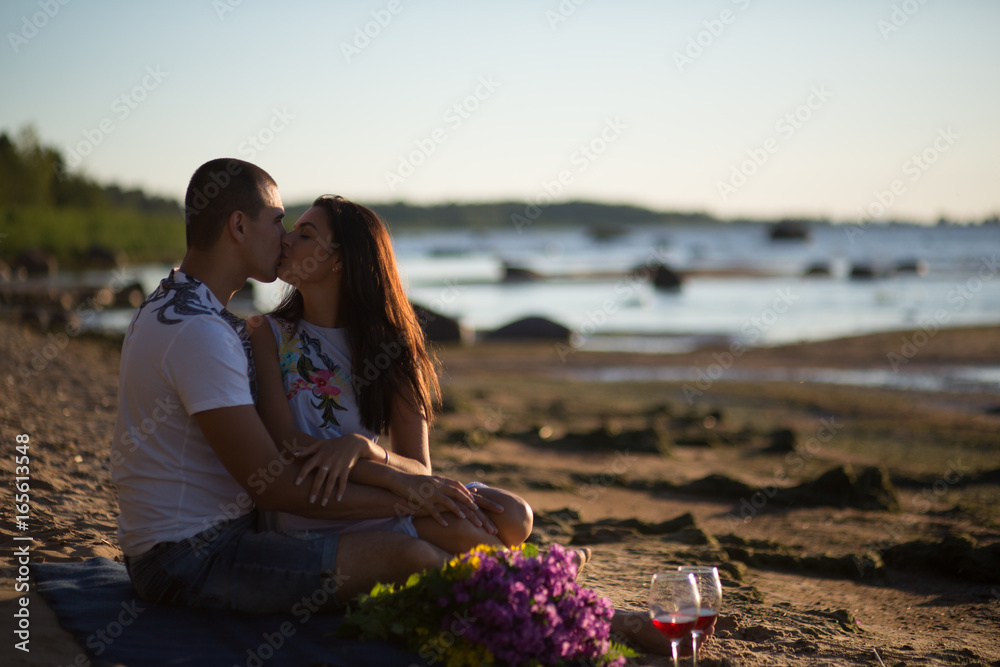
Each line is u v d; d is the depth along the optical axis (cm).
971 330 2412
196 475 298
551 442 984
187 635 281
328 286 330
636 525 573
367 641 279
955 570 506
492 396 1435
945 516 668
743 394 1541
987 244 9919
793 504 702
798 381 1717
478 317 3616
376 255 333
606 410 1319
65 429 655
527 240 15050
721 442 1055
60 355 1138
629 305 3903
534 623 261
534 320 2714
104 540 402
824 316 3212
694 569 273
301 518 312
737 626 351
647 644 306
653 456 942
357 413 328
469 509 315
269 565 295
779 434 1059
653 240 13950
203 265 311
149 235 6353
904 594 466
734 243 11881
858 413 1318
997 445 1031
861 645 340
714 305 3794
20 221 5222
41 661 255
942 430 1147
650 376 1869
